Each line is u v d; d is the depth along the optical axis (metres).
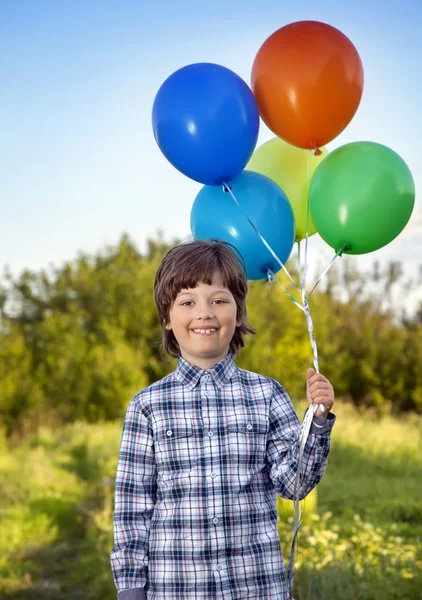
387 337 10.88
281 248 2.54
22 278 12.48
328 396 1.87
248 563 1.82
